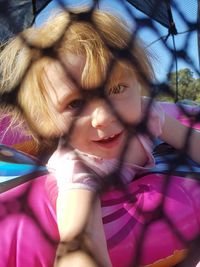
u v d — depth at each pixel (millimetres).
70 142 362
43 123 382
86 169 349
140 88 367
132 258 344
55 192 356
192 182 394
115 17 383
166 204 367
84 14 381
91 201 334
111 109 346
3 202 358
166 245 354
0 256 339
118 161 362
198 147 433
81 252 309
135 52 367
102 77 346
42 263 337
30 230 344
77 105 350
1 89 398
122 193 364
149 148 389
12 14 432
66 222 324
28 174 388
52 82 355
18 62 387
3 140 482
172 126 436
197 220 374
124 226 352
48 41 366
